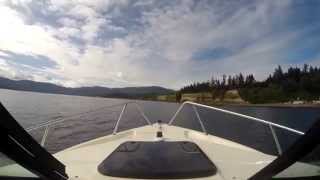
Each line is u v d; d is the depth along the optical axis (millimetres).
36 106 35812
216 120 28125
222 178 2816
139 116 27500
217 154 3982
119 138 5074
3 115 1221
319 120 1238
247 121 27531
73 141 14250
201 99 134625
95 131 17641
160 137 4594
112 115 27453
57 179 1986
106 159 3115
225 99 130125
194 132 5430
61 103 50156
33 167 1637
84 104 51500
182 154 3201
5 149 1336
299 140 1369
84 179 2863
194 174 2801
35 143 1568
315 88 103312
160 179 2732
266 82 130125
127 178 2748
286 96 110938
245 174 3102
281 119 36156
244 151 4184
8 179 2000
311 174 1771
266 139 17000
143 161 2982
